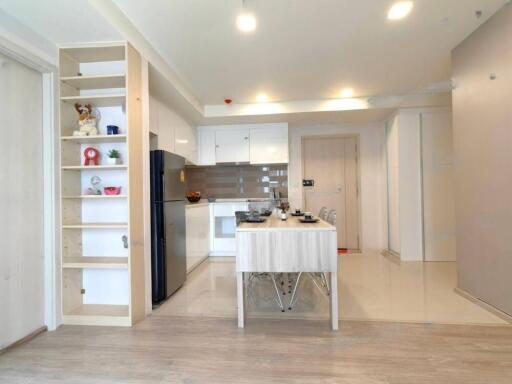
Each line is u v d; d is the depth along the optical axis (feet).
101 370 5.72
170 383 5.28
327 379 5.32
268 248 7.23
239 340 6.81
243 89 12.71
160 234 9.34
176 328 7.51
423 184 14.46
